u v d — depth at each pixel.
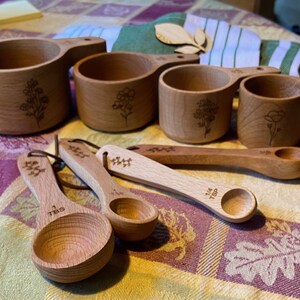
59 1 0.98
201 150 0.42
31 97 0.46
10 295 0.28
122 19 0.84
